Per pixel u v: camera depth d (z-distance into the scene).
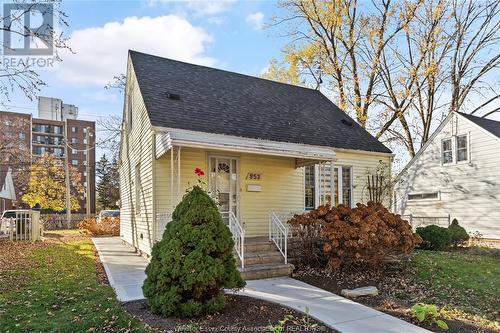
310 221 8.67
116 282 7.38
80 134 63.56
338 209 8.88
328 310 5.64
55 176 32.44
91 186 55.72
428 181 18.28
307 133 12.75
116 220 20.38
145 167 10.73
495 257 10.40
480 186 15.94
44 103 62.75
